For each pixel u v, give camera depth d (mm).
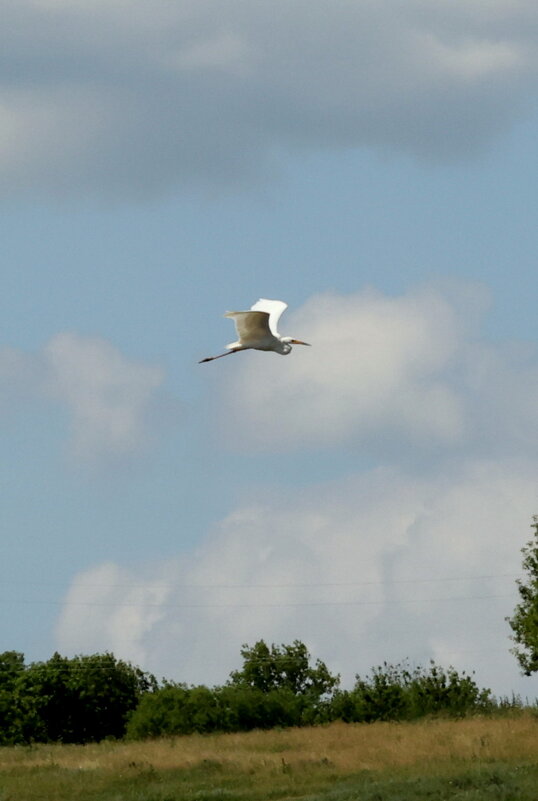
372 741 48312
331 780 39469
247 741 53031
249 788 38875
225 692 68750
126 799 37562
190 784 40094
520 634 60062
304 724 68375
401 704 67875
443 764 40500
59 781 41594
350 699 69375
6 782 41906
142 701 67562
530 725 49375
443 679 68625
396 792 34625
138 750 51219
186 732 65562
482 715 62656
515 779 34906
